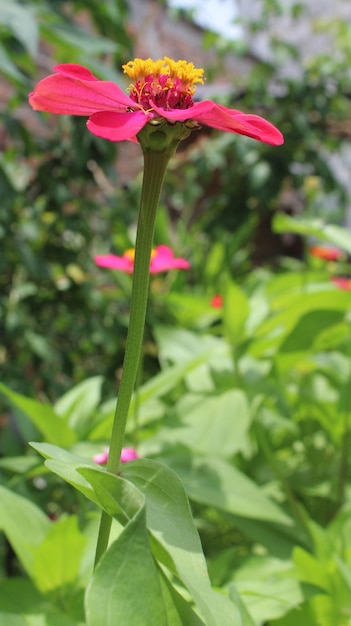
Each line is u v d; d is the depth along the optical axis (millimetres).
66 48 615
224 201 1318
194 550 234
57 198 817
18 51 629
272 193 1287
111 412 441
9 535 337
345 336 645
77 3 769
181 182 1448
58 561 329
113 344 822
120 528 335
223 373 504
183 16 1386
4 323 731
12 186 651
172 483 246
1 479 439
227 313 478
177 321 872
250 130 243
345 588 340
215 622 221
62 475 239
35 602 332
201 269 1046
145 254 243
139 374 425
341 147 1477
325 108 1323
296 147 1314
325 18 1598
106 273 914
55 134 841
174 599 243
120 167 1309
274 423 535
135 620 215
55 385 771
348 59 1374
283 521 376
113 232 902
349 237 509
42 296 829
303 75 1364
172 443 431
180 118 231
